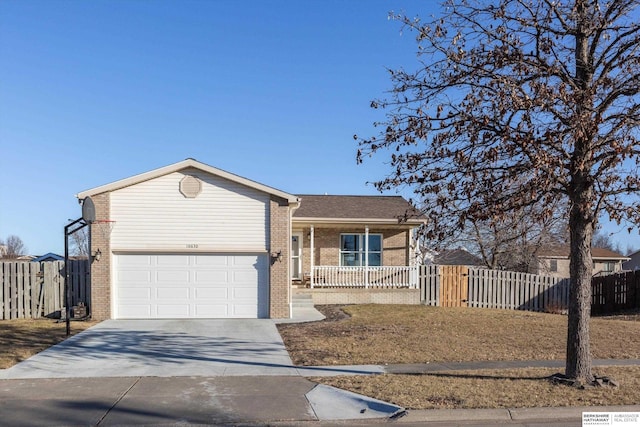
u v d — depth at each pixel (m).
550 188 7.85
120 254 15.60
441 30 7.96
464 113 7.73
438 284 20.52
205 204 15.81
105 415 6.75
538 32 7.80
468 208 8.09
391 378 8.46
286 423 6.55
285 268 15.92
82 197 15.35
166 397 7.55
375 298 20.09
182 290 15.74
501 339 12.00
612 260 46.81
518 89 7.35
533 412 6.75
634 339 12.16
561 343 11.52
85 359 10.13
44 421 6.52
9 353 10.60
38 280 16.28
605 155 7.17
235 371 9.14
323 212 21.64
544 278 20.70
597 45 7.90
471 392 7.56
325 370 9.17
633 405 6.98
